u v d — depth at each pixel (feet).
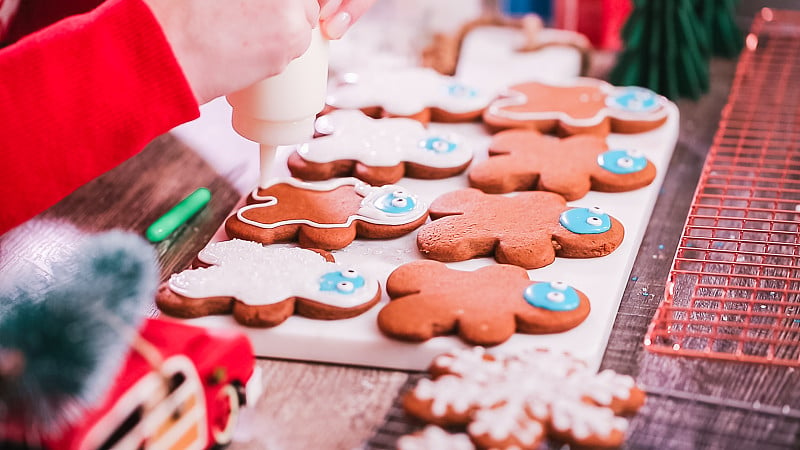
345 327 1.57
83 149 1.57
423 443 1.34
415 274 1.64
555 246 1.73
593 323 1.57
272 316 1.56
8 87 1.52
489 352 1.51
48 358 1.13
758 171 1.98
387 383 1.52
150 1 1.57
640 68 2.39
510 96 2.20
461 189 1.90
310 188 1.87
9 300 1.27
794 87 2.38
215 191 2.02
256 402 1.48
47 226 1.91
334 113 2.12
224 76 1.61
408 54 2.55
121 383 1.24
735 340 1.58
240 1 1.57
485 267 1.66
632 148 2.07
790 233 1.79
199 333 1.36
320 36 1.67
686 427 1.42
